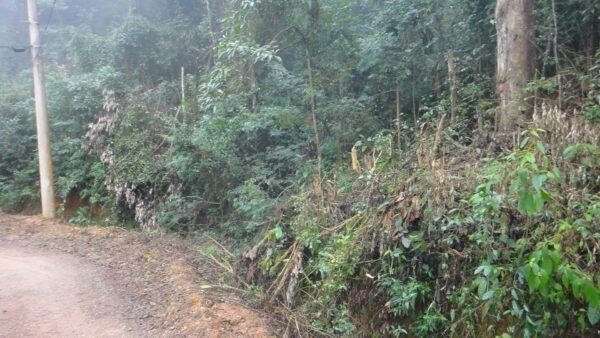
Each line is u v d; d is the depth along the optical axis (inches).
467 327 191.5
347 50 388.8
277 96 400.8
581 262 163.6
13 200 549.6
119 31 642.8
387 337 214.1
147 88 593.0
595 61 296.5
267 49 343.6
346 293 234.5
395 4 417.4
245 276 285.0
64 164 530.3
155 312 233.9
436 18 404.2
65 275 288.8
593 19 320.2
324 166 362.0
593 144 194.2
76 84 540.1
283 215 301.3
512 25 292.7
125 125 477.1
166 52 642.2
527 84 280.2
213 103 373.4
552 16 323.0
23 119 605.6
